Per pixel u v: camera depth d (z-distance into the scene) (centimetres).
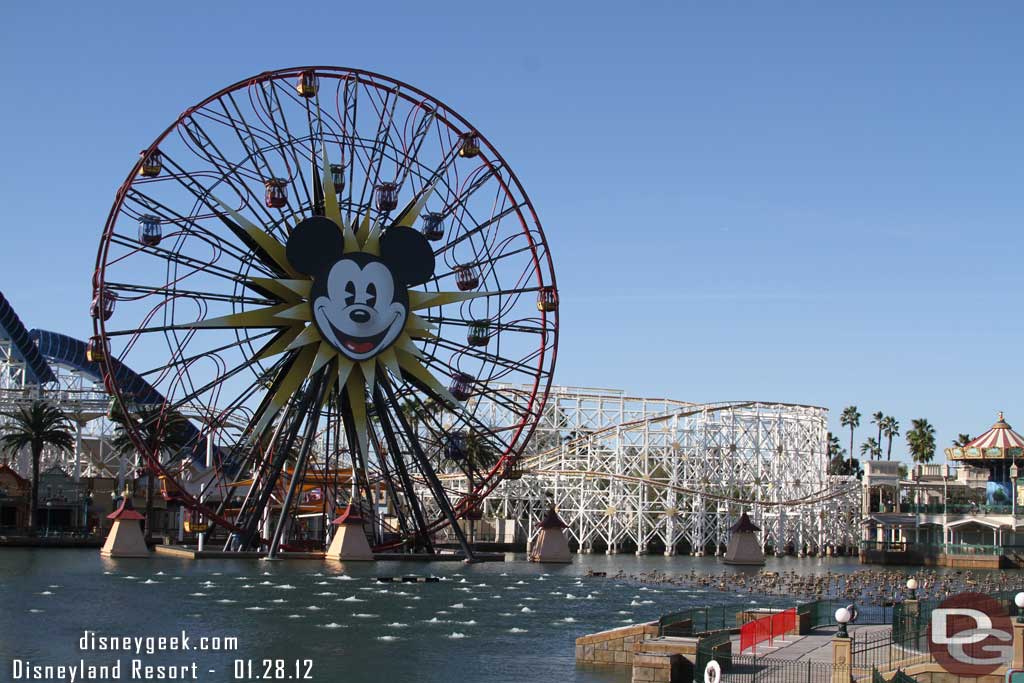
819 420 19425
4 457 18175
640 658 5275
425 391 12138
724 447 18575
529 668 5938
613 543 17825
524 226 12438
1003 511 17838
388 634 7012
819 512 19562
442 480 18050
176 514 17888
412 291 11819
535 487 18375
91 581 9525
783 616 6203
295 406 11738
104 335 10644
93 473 19325
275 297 11538
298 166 11850
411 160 12175
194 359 11138
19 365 17725
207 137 11238
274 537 11981
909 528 19262
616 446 18075
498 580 10688
